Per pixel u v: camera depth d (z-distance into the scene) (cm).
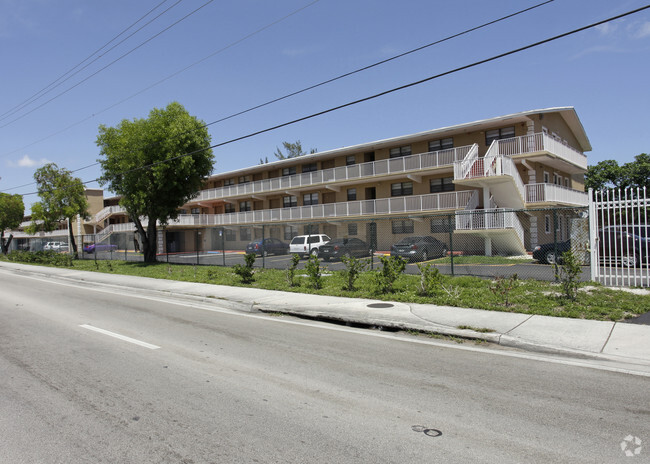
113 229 4950
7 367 586
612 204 1043
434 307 935
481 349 665
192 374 551
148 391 490
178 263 2416
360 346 693
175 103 2361
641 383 499
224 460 335
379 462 330
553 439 364
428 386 500
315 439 369
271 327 859
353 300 1073
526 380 516
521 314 834
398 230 2916
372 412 426
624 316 773
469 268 1599
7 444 366
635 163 3894
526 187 2383
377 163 3044
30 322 916
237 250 4125
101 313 1038
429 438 369
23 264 3119
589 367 562
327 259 2333
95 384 515
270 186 3831
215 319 953
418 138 2880
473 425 393
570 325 740
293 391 488
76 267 2578
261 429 390
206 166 2455
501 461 328
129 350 674
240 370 568
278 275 1611
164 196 2362
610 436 368
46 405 450
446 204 2602
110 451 352
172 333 802
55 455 346
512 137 2511
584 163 3042
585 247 1184
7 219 4434
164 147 2214
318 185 3438
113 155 2323
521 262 1783
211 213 4759
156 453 347
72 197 3409
